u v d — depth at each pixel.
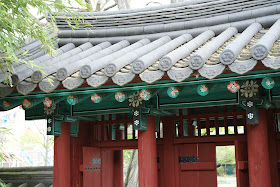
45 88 6.88
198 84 6.86
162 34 8.88
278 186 8.07
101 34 9.36
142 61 6.29
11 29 6.61
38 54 8.88
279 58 5.48
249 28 7.62
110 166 10.70
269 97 7.25
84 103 9.05
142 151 8.07
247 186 8.22
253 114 7.11
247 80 7.11
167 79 6.72
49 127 8.95
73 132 9.73
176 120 9.37
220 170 35.06
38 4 6.56
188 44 7.41
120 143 9.73
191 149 8.99
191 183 8.91
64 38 9.62
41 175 12.09
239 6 8.31
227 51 5.73
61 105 9.10
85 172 9.34
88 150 9.53
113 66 6.44
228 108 8.80
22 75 7.02
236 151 8.31
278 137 8.18
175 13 8.85
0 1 6.45
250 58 5.68
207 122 8.95
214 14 8.57
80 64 7.16
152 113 8.11
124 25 9.28
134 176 17.06
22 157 38.94
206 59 6.02
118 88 7.09
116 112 8.72
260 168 7.21
